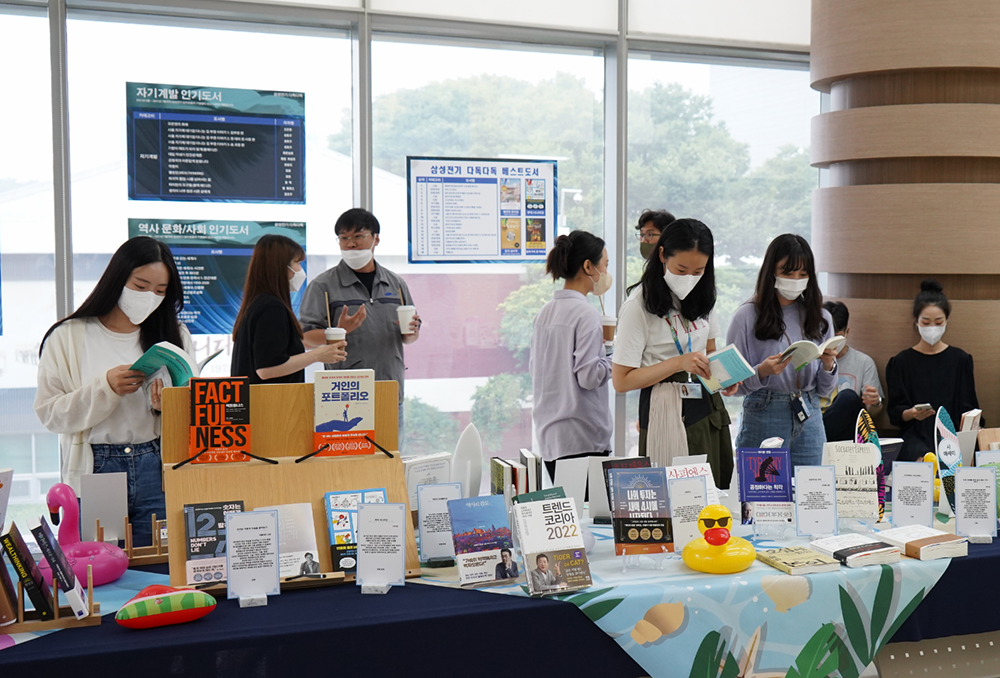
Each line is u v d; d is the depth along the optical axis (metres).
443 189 4.29
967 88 3.91
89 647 1.43
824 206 4.24
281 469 1.88
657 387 2.58
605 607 1.65
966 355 3.73
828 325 2.99
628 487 1.90
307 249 4.13
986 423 3.95
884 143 3.95
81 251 3.82
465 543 1.78
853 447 2.16
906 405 3.75
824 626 1.79
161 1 3.73
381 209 4.21
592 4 4.32
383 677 1.54
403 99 4.20
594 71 4.50
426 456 2.12
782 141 4.84
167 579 1.83
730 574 1.80
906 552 1.93
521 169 4.41
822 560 1.83
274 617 1.57
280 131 4.04
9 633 1.51
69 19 3.72
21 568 1.53
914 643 1.98
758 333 2.90
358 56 4.03
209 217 3.97
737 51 4.61
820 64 4.19
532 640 1.63
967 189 3.87
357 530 1.77
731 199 4.79
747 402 2.99
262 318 2.97
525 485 1.94
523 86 4.39
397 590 1.74
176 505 1.79
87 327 2.29
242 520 1.69
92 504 1.93
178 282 2.33
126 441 2.26
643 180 4.63
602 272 3.30
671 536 1.86
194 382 1.85
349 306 3.71
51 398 2.25
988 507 2.08
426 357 4.34
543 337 3.31
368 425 1.96
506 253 4.42
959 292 3.98
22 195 3.73
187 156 3.92
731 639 1.73
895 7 3.86
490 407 4.46
